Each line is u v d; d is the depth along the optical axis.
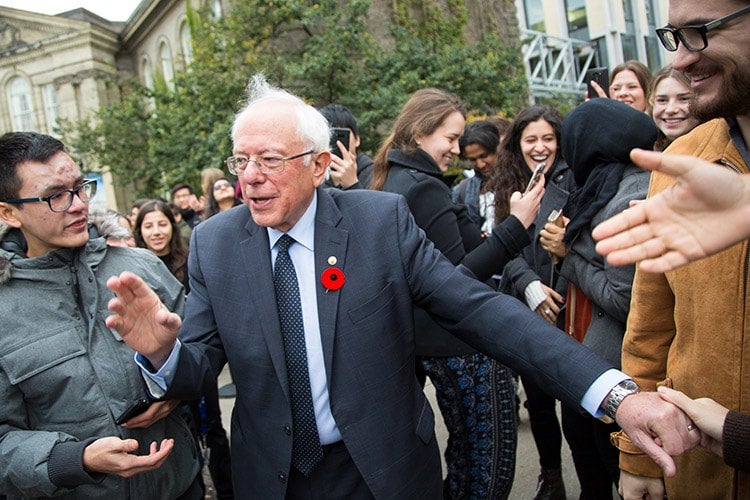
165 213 3.99
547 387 1.45
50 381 1.66
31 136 1.69
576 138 2.15
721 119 1.38
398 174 2.37
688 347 1.43
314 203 1.68
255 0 10.72
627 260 0.97
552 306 2.53
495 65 11.79
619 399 1.34
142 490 1.77
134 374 1.76
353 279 1.60
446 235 2.26
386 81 10.80
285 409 1.59
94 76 21.34
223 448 2.92
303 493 1.65
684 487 1.50
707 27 1.13
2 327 1.65
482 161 3.93
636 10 16.91
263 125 1.54
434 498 1.70
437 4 13.38
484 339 1.53
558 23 16.59
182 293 2.04
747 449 1.21
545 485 2.84
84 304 1.75
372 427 1.58
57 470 1.52
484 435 2.29
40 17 21.58
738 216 0.91
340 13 10.57
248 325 1.62
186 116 11.61
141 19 20.00
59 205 1.67
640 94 3.54
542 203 2.71
